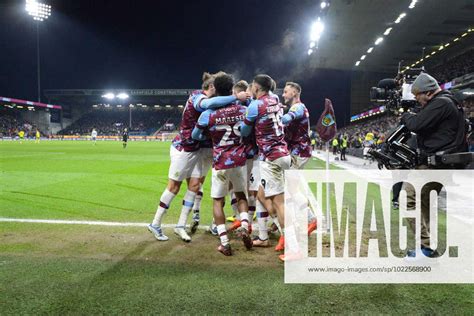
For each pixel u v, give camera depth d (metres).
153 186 9.16
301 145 5.10
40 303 3.03
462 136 3.89
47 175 10.95
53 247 4.44
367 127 37.97
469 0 25.59
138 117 72.06
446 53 39.97
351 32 33.31
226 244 4.23
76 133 66.12
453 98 3.92
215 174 4.38
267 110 4.22
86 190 8.41
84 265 3.85
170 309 2.94
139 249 4.41
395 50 39.34
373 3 26.48
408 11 27.91
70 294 3.19
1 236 4.87
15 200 7.20
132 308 2.96
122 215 6.12
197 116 4.67
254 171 4.95
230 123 4.32
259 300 3.10
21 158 17.36
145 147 31.22
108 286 3.35
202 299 3.11
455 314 2.88
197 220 5.24
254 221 5.91
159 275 3.61
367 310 2.95
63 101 68.88
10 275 3.58
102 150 25.52
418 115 3.88
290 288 3.33
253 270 3.76
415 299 3.13
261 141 4.26
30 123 62.53
